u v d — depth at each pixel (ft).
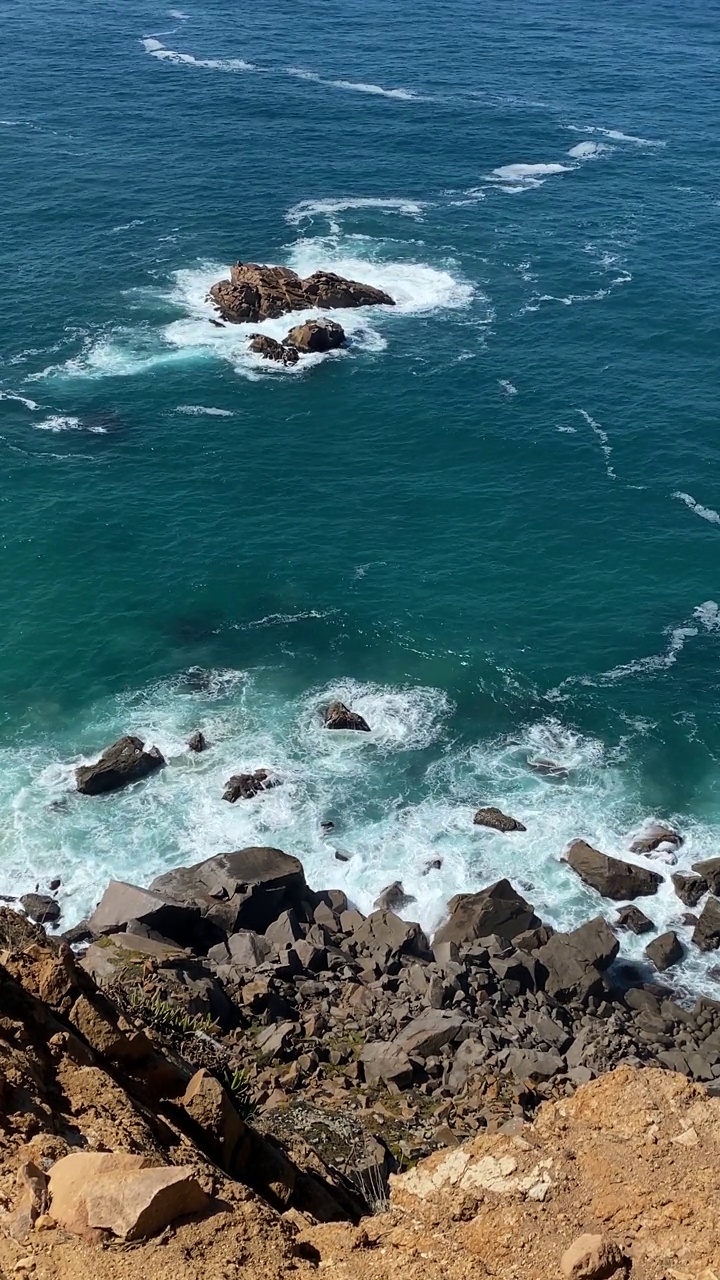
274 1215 55.42
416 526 231.09
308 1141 94.63
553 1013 132.05
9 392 269.23
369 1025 123.13
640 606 212.02
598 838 166.71
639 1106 62.59
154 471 243.81
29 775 172.76
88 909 150.61
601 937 144.97
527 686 194.08
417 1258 54.90
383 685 193.77
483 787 174.81
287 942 138.51
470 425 262.88
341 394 274.36
